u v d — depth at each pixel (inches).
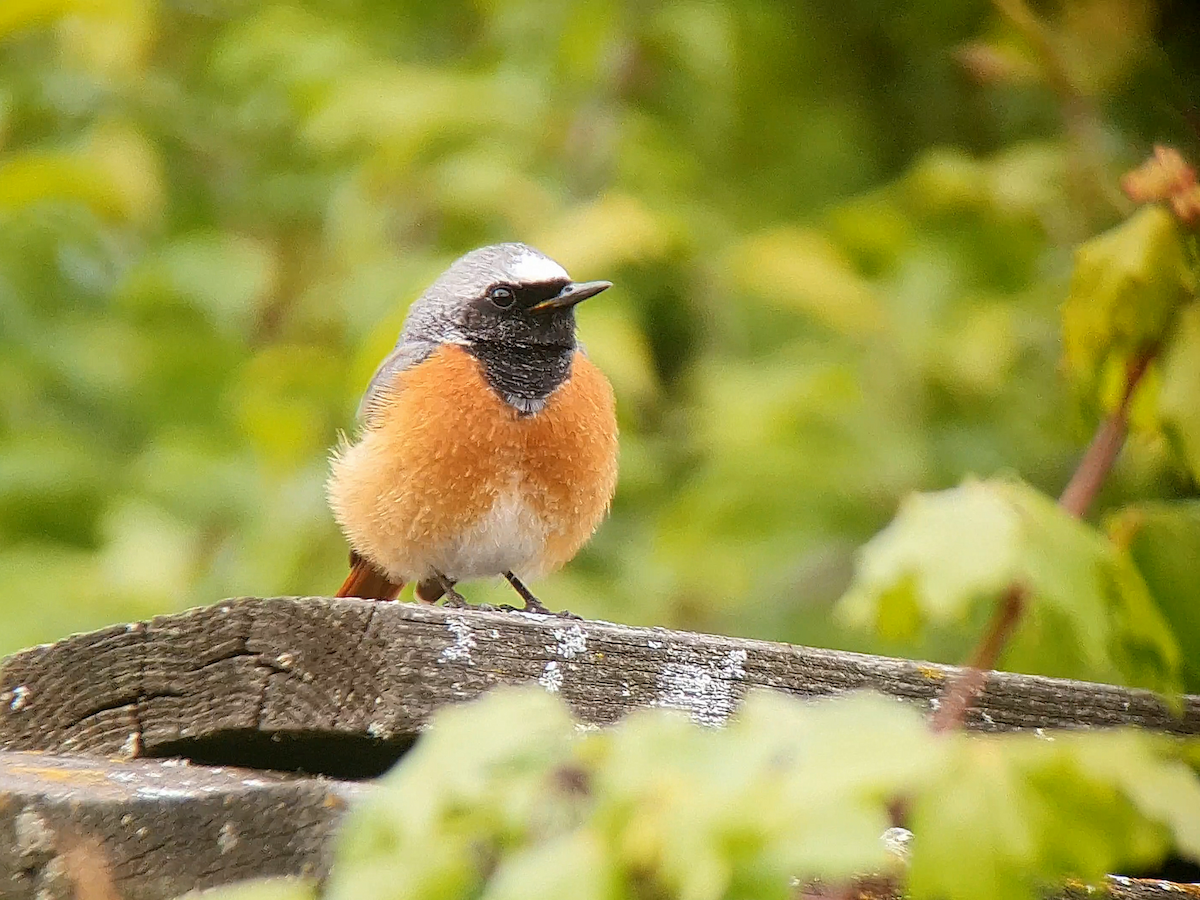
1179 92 357.4
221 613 215.9
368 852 138.4
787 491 495.8
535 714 139.6
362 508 343.6
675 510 492.1
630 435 501.7
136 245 550.6
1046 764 139.5
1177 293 207.3
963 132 581.0
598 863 129.7
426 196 524.7
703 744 134.3
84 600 463.2
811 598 492.4
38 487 495.5
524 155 529.3
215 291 525.7
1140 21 358.6
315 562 483.8
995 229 516.1
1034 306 502.3
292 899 142.3
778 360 521.0
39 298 533.3
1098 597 167.3
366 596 370.6
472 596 465.1
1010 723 233.1
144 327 543.5
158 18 573.0
